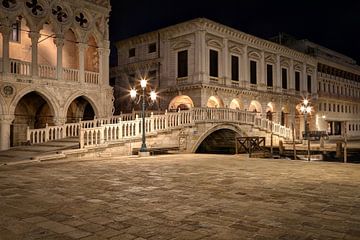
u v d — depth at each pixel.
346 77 61.78
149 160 16.64
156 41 36.34
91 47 28.33
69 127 23.67
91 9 26.58
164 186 9.11
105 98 27.28
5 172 12.18
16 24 25.25
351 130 62.38
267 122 32.34
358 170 12.73
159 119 22.00
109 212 6.38
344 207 6.73
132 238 4.90
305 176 11.02
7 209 6.64
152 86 36.50
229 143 30.83
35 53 23.06
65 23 24.75
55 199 7.53
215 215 6.15
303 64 47.50
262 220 5.82
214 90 33.16
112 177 10.79
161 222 5.71
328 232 5.17
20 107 26.69
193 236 4.98
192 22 32.19
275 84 41.66
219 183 9.58
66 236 5.00
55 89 23.91
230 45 35.50
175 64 34.41
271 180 10.15
